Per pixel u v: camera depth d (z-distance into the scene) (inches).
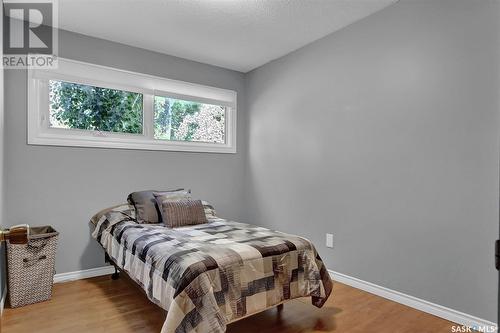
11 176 104.3
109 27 113.6
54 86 115.0
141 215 112.2
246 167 163.0
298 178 134.3
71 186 115.7
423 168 92.3
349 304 96.3
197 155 148.0
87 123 122.0
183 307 62.1
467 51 83.1
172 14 104.8
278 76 144.6
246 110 163.6
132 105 132.5
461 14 84.3
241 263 72.6
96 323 83.0
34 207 108.7
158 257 75.4
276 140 145.4
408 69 96.0
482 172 80.2
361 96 109.5
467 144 83.0
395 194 99.3
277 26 114.0
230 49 134.7
